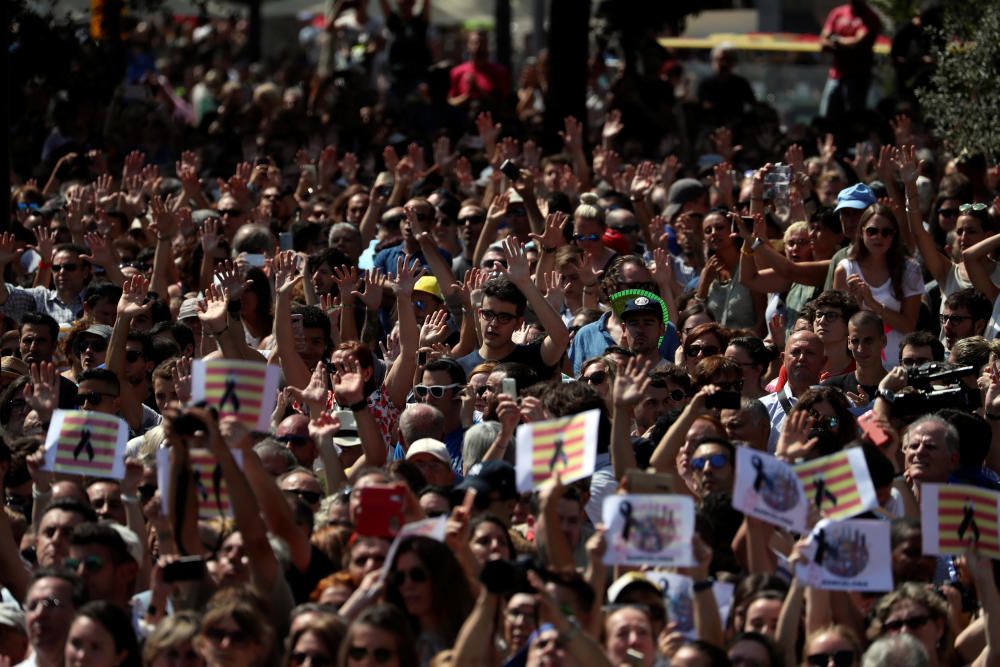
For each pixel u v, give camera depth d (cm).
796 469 2395
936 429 2786
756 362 3350
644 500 2227
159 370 3419
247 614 2183
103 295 3862
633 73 6675
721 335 3412
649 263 4238
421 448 2883
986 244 3772
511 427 2808
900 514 2756
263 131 6600
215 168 6025
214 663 2173
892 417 2950
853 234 3988
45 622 2311
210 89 8869
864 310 3388
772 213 4438
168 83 9006
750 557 2477
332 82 7181
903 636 2188
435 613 2255
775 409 3312
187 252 4466
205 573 2375
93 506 2741
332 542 2545
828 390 2920
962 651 2425
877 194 4544
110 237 4591
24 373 3653
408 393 3372
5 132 4581
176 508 2391
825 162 5203
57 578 2328
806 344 3284
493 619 2142
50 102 6638
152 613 2361
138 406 3491
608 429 2903
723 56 6600
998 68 4772
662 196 5141
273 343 3672
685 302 3988
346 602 2311
